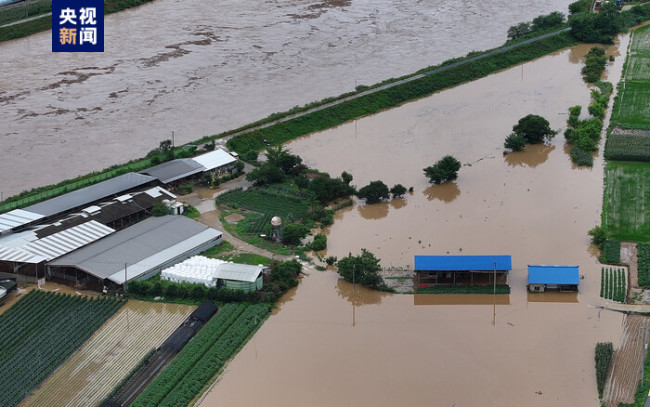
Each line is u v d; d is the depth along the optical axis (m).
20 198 138.50
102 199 135.38
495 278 117.00
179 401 91.50
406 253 125.62
